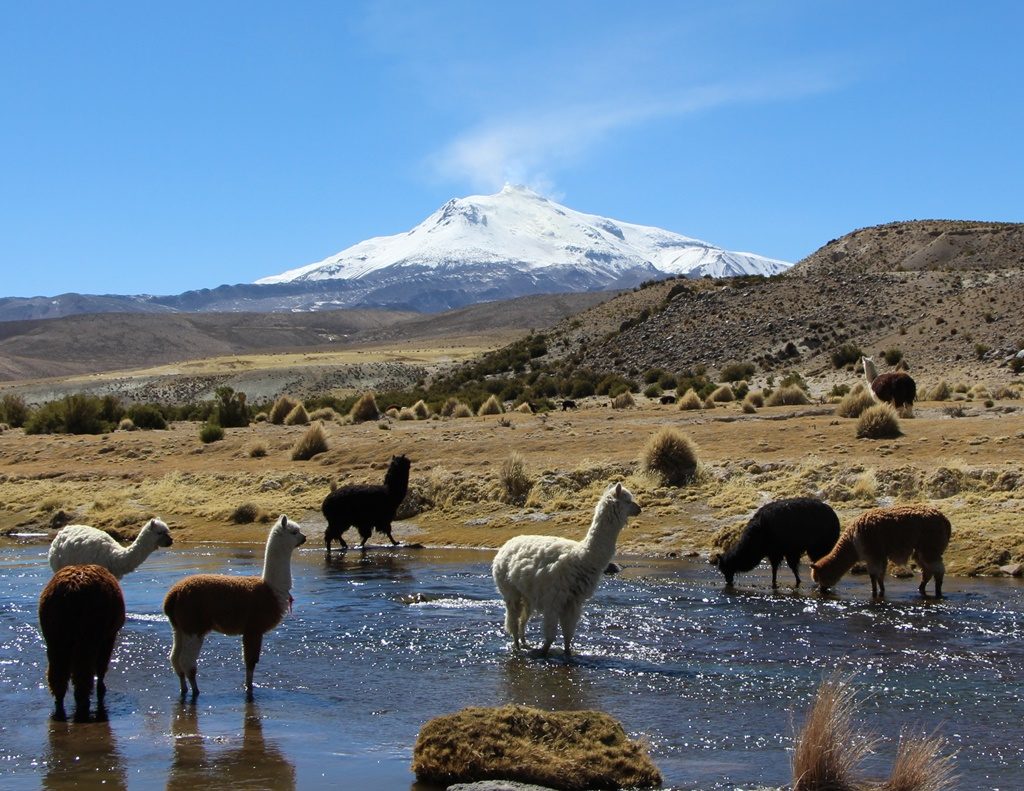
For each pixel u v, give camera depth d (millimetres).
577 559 12352
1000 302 71375
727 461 26859
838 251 137125
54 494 32125
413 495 27672
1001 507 21359
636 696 10656
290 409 49719
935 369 62125
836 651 12461
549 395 68500
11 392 128375
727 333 80500
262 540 25391
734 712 10039
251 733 9680
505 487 26984
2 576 19859
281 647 13266
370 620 14883
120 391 126562
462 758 8352
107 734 9680
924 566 15961
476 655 12633
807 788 7766
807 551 17453
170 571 19906
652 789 8008
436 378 104688
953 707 10062
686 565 20016
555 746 8531
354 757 8961
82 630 10156
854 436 28656
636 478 26391
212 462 35312
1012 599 15695
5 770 8648
